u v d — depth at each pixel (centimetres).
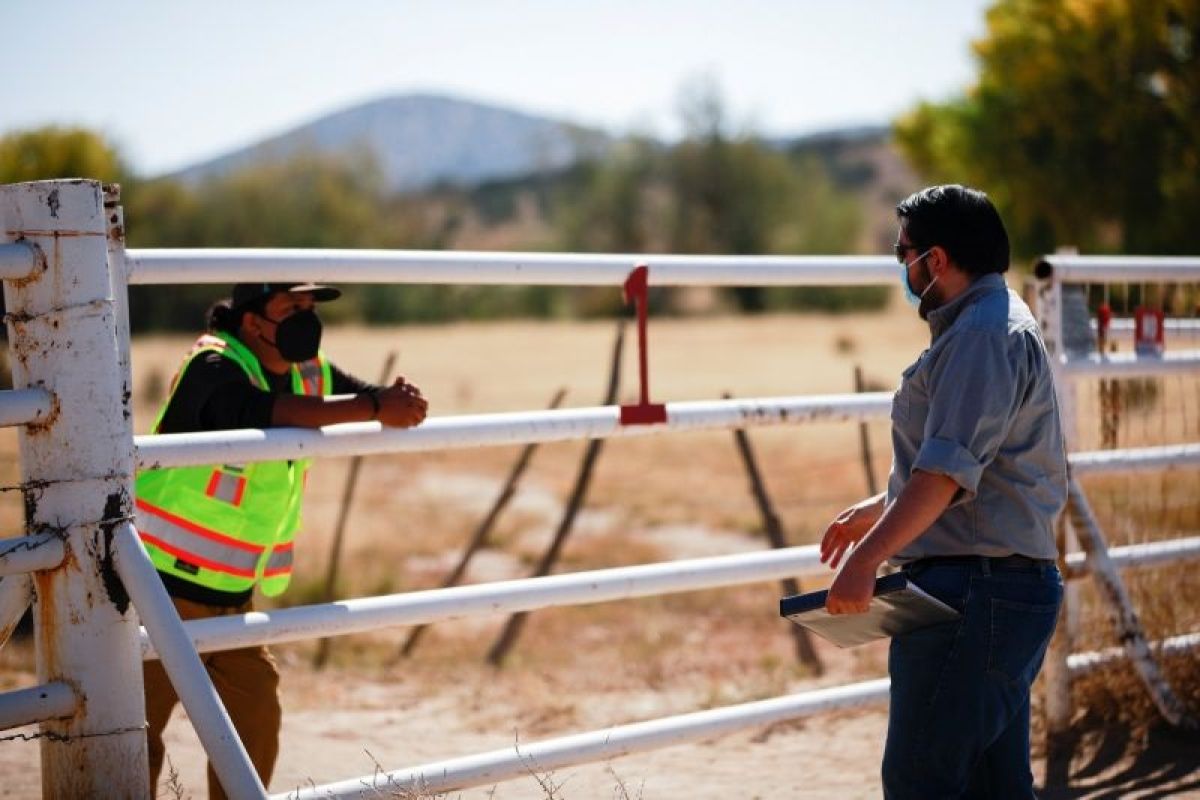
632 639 2669
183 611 1211
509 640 2548
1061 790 1500
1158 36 7088
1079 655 1706
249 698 1239
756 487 2588
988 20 7656
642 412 1318
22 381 962
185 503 1197
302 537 4059
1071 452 1641
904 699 988
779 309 19600
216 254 1100
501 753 1221
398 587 3306
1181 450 1720
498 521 4394
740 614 2958
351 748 1820
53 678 973
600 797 1498
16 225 947
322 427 1153
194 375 1170
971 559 973
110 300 966
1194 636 1747
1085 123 7294
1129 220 7394
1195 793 1473
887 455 4991
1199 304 1962
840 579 923
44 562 940
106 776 968
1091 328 1666
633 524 4356
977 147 7644
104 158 14362
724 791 1539
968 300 984
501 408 7838
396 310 19175
